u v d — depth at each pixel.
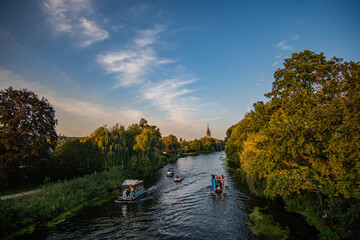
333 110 14.61
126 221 23.38
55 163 38.72
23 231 21.00
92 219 24.09
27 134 35.69
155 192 36.59
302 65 25.22
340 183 13.53
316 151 15.62
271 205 25.70
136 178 50.38
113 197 33.38
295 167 18.16
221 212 24.83
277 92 28.44
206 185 40.41
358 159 12.48
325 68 23.11
